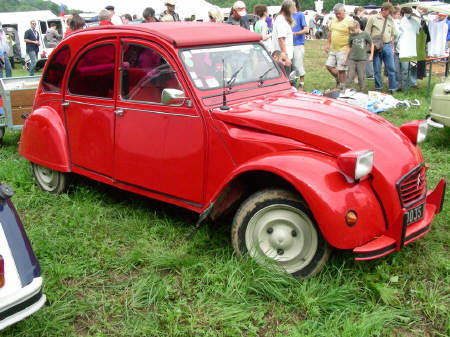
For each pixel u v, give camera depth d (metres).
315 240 3.19
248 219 3.38
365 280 3.28
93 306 3.13
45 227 4.20
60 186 4.98
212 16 9.05
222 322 2.94
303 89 10.62
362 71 9.79
